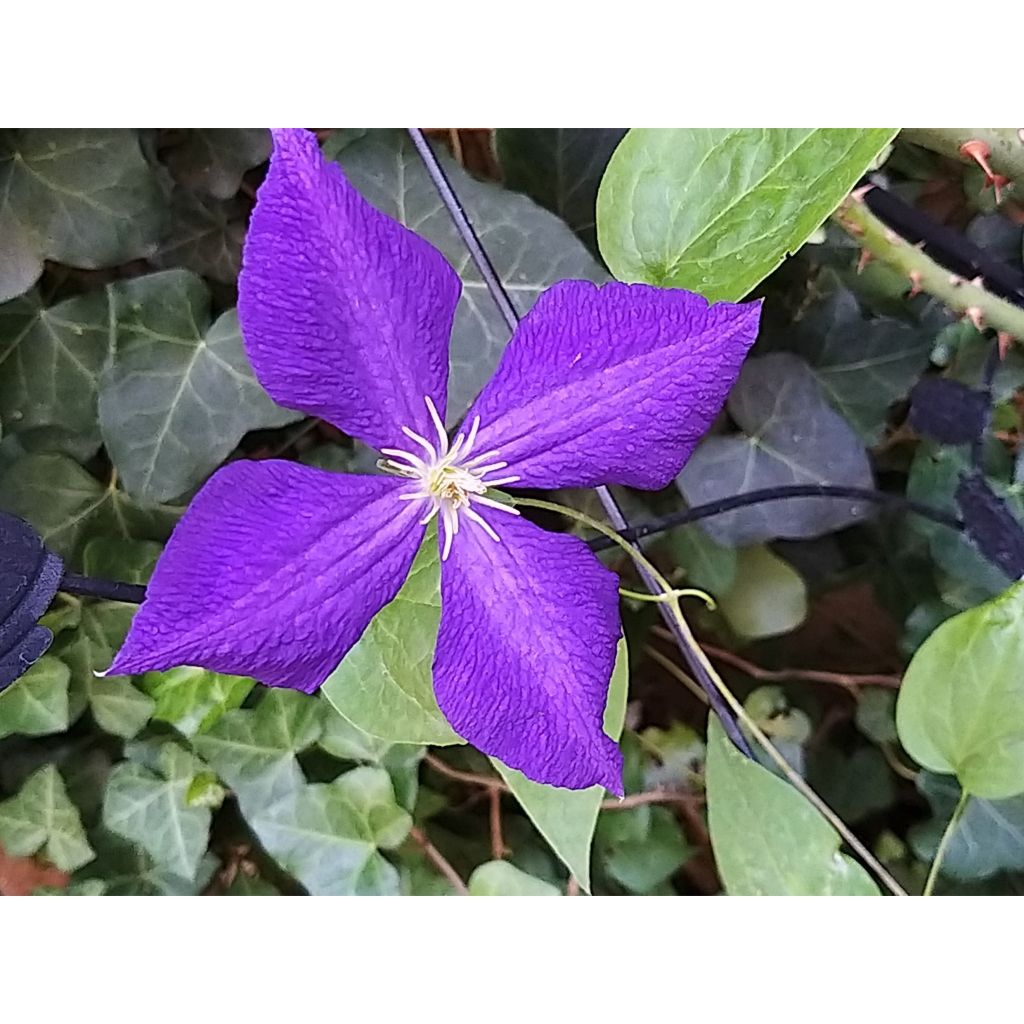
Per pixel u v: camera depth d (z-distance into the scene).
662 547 0.27
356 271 0.16
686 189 0.20
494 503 0.18
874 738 0.28
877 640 0.28
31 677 0.25
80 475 0.25
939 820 0.27
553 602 0.18
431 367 0.17
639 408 0.17
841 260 0.26
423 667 0.21
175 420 0.24
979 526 0.24
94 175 0.23
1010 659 0.21
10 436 0.25
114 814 0.26
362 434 0.17
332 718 0.26
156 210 0.24
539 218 0.24
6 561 0.16
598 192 0.22
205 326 0.25
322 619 0.16
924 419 0.26
